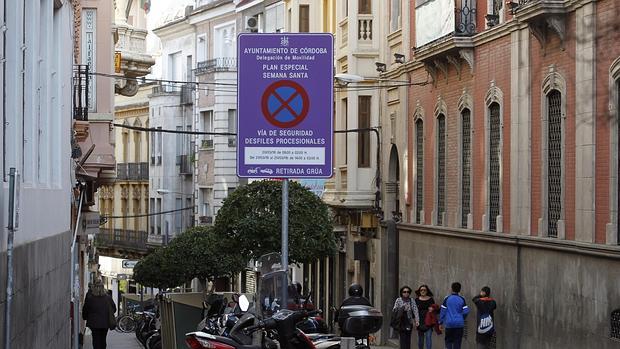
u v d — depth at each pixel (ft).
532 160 101.81
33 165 55.52
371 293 154.40
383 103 151.23
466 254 118.21
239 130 57.00
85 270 170.81
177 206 271.69
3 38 45.09
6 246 44.86
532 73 101.19
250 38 56.85
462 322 103.76
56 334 69.10
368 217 154.10
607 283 86.02
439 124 129.08
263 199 144.56
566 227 94.58
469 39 115.44
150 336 144.46
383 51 150.92
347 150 155.84
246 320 50.42
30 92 55.01
